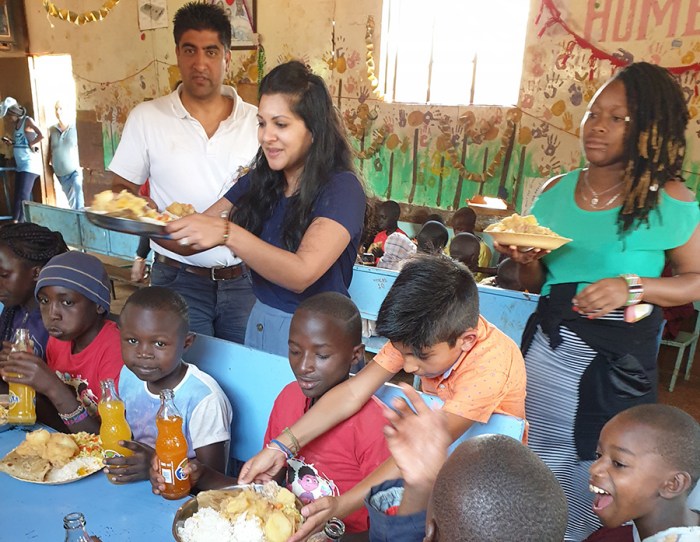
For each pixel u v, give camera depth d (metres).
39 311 1.98
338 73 5.19
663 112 1.40
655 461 1.06
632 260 1.48
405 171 5.09
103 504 1.21
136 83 6.54
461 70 4.70
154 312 1.40
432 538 0.71
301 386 1.38
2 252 1.88
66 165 7.20
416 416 0.92
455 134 4.74
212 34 2.26
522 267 1.66
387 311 1.19
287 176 1.66
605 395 1.49
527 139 4.40
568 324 1.54
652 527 1.10
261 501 1.13
